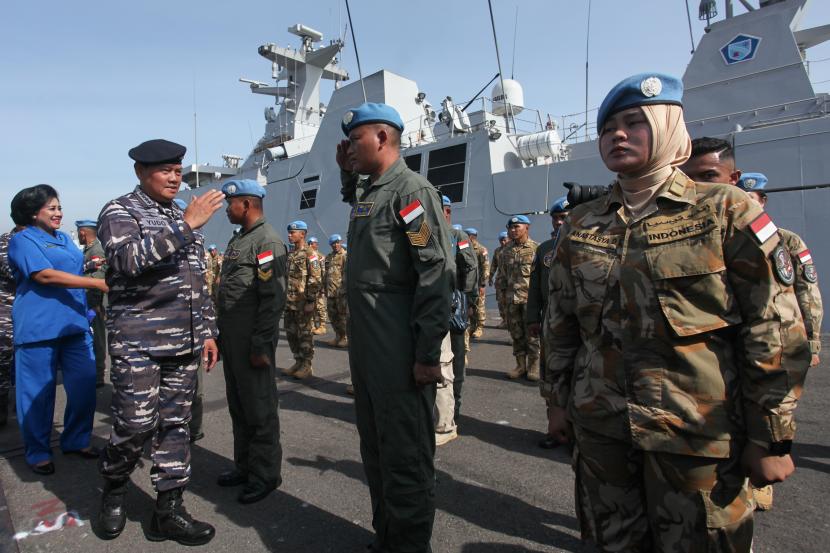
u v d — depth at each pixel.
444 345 3.57
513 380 5.43
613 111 1.37
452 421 3.65
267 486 2.78
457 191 9.67
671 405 1.26
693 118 8.17
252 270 2.77
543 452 3.39
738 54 7.72
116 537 2.43
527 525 2.44
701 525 1.24
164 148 2.48
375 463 2.16
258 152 16.66
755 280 1.20
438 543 2.29
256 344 2.70
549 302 1.66
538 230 8.62
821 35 7.71
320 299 8.26
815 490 2.68
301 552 2.26
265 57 14.84
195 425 3.71
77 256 3.44
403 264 1.97
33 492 2.92
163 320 2.39
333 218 11.49
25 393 3.15
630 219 1.40
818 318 2.41
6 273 4.10
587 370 1.47
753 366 1.20
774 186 6.72
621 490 1.41
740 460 1.26
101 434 3.96
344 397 4.98
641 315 1.31
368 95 11.25
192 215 2.33
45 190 3.29
